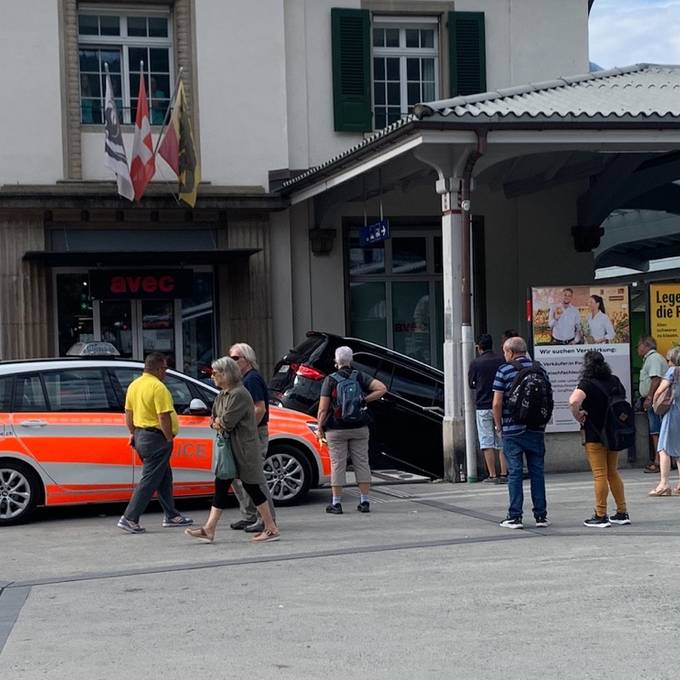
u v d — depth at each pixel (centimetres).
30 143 1839
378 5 2000
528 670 608
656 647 650
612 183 1902
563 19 2092
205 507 1300
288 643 677
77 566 948
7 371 1184
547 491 1338
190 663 639
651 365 1489
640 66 1812
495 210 2044
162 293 1862
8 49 1833
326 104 1981
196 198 1838
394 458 1519
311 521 1153
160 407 1105
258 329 1903
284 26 1955
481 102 1472
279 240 1930
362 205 1975
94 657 659
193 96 1909
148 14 1920
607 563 897
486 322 2041
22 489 1169
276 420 1272
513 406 1065
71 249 1833
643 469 1557
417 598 788
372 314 2006
